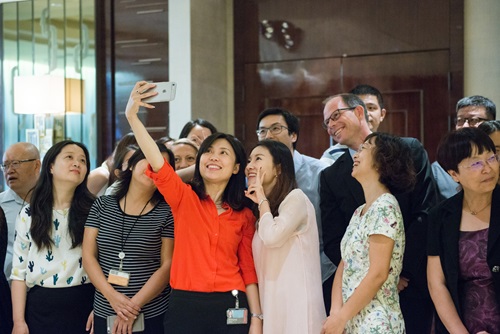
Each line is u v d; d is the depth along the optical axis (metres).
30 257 3.31
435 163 3.60
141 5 5.43
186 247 2.95
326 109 3.49
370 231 2.71
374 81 5.30
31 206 3.33
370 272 2.69
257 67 5.62
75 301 3.27
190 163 3.74
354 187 3.24
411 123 5.21
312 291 2.89
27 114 5.78
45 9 5.74
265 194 3.06
